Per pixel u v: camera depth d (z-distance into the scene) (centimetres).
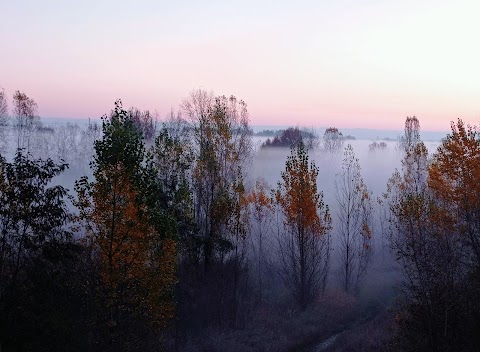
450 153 2458
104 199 1722
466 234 2294
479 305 1769
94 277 1833
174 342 2358
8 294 1659
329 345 2592
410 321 1944
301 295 3219
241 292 3102
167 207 2517
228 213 2825
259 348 2438
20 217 1658
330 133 10850
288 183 3303
